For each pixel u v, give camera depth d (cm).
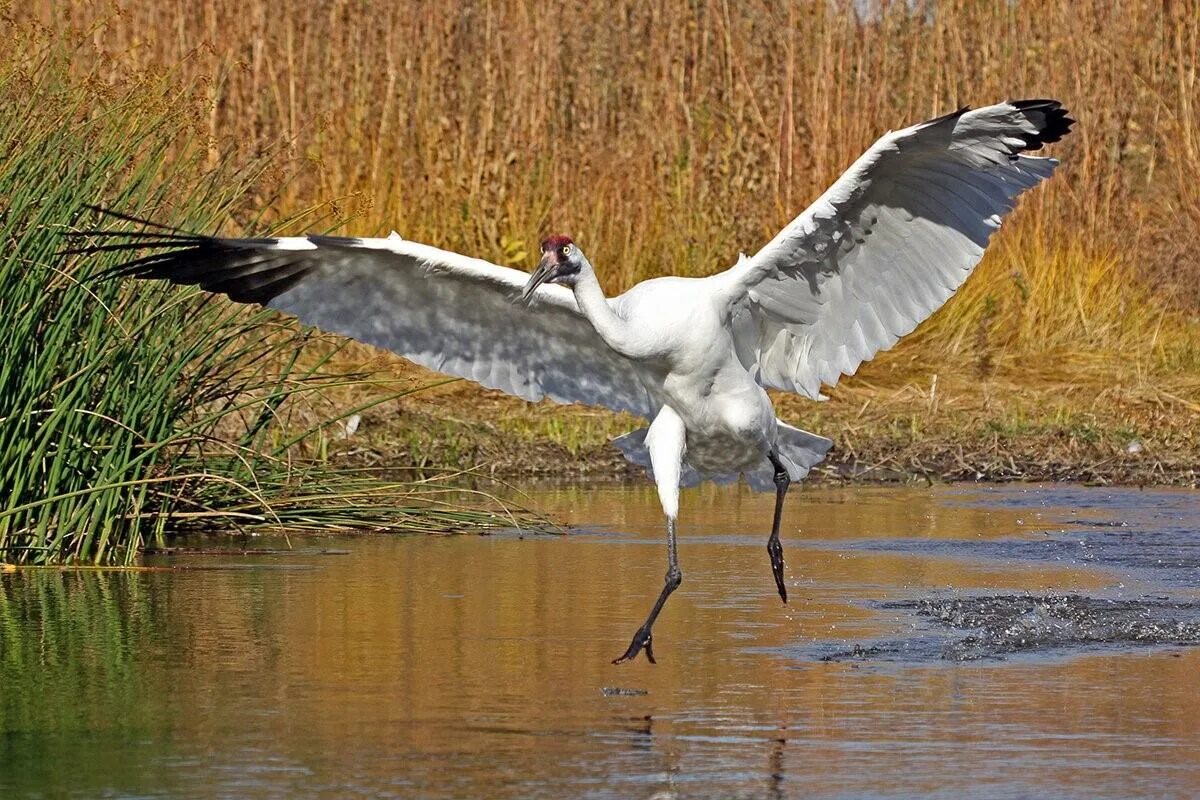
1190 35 2722
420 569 1350
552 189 2433
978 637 1111
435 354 1195
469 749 853
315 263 1140
